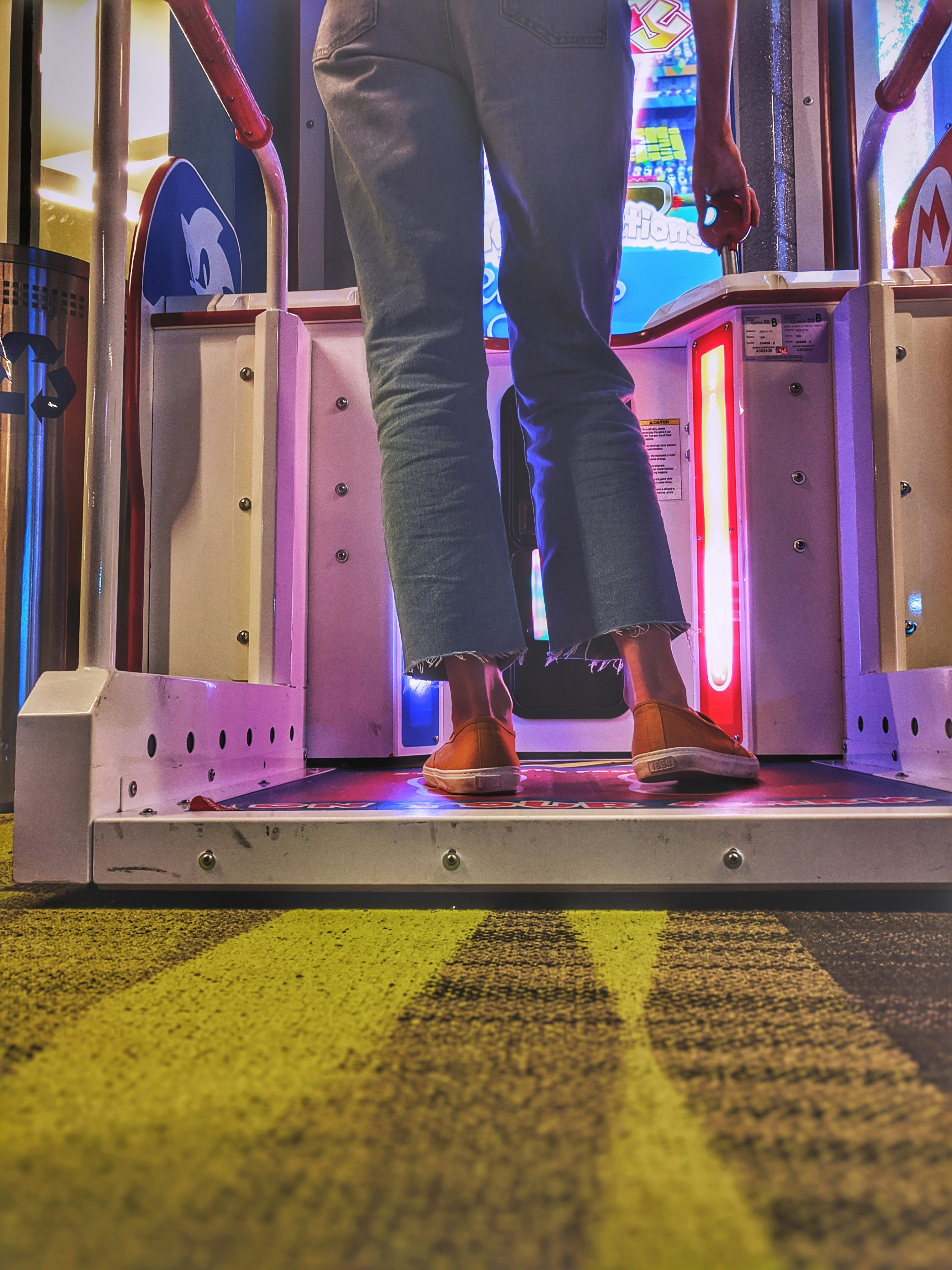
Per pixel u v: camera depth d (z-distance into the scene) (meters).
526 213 1.14
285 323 1.75
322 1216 0.35
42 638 1.95
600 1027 0.57
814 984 0.65
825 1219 0.34
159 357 1.91
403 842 0.93
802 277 1.90
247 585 1.85
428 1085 0.48
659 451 2.10
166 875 0.95
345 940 0.80
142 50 2.90
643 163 2.86
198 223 2.16
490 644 1.11
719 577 1.96
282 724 1.69
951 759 1.24
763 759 1.83
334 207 2.92
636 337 2.09
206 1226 0.34
